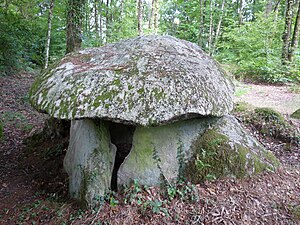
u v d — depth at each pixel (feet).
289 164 11.48
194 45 10.87
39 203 9.27
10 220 8.63
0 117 18.26
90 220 7.90
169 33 55.83
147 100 7.45
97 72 8.23
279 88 26.13
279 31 34.35
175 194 8.64
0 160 13.10
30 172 12.03
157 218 7.76
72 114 7.54
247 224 7.68
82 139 9.58
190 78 8.18
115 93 7.61
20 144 15.10
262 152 10.66
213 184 9.09
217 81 9.22
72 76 8.41
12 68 30.42
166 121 7.40
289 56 30.42
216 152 9.50
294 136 13.26
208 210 8.02
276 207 8.44
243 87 25.77
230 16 50.88
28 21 33.22
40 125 18.01
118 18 36.88
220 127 10.39
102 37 31.86
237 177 9.45
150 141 9.23
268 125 14.12
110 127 10.52
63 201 9.40
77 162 9.46
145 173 9.01
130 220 7.72
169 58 8.76
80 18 20.66
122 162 9.92
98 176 8.72
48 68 9.84
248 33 34.99
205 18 43.24
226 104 8.75
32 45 34.65
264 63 29.89
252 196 8.78
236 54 37.60
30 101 8.89
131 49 9.45
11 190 10.50
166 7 55.47
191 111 7.56
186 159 9.50
